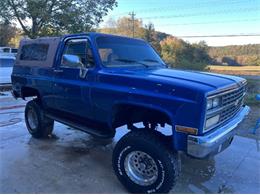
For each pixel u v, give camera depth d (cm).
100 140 574
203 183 405
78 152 509
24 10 2464
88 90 413
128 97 359
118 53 441
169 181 340
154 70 417
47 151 510
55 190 372
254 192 383
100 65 407
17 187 377
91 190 375
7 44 3653
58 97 486
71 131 630
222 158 496
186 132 314
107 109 393
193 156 313
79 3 2636
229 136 359
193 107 309
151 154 345
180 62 2617
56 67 487
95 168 442
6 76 1315
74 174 420
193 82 332
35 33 2555
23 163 454
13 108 887
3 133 613
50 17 2512
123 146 370
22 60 598
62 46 482
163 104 328
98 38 429
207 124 320
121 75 375
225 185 401
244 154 516
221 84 345
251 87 1386
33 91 578
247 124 736
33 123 584
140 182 364
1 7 2400
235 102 393
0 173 416
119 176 380
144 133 359
